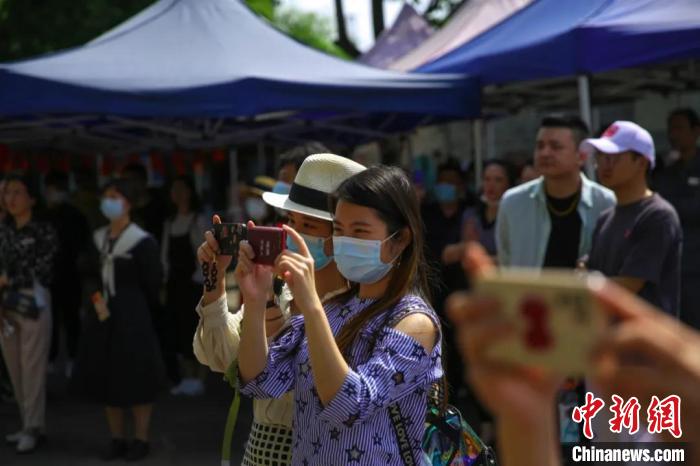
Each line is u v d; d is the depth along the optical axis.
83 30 15.38
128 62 7.80
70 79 7.35
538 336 0.87
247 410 8.54
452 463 2.83
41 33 15.40
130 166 9.71
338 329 2.87
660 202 4.51
